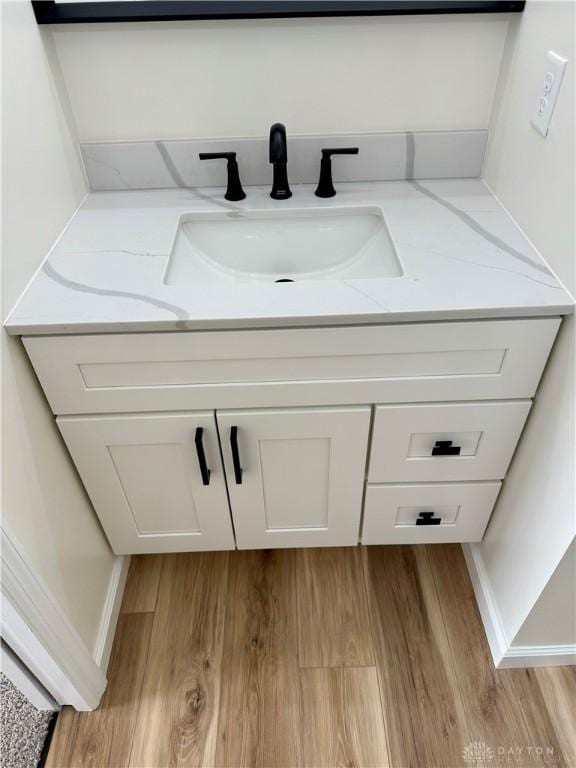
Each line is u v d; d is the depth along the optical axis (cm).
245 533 142
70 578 121
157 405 114
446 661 140
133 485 129
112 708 134
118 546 144
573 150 95
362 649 142
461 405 116
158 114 128
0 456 93
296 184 139
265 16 114
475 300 100
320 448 123
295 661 141
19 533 98
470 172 138
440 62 123
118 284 107
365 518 140
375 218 130
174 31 117
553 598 118
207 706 133
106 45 118
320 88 126
